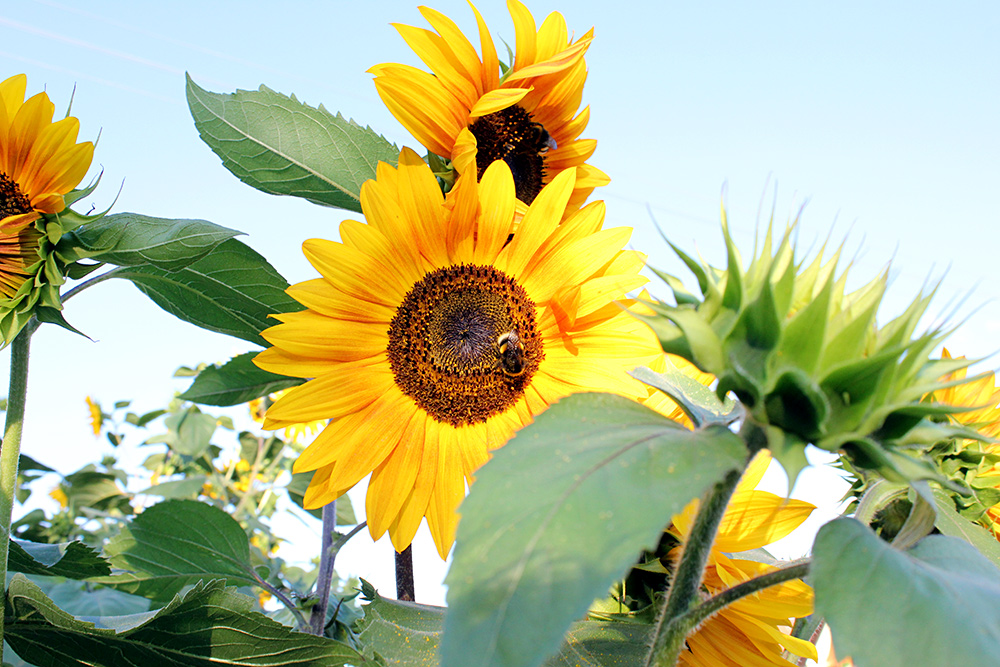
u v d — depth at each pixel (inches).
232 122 23.8
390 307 23.6
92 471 39.7
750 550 22.3
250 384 27.0
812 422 16.5
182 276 23.4
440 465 23.2
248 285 23.6
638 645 20.8
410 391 23.5
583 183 25.4
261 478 41.2
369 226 23.2
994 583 16.6
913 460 16.5
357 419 23.3
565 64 23.5
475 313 23.6
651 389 22.9
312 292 23.2
